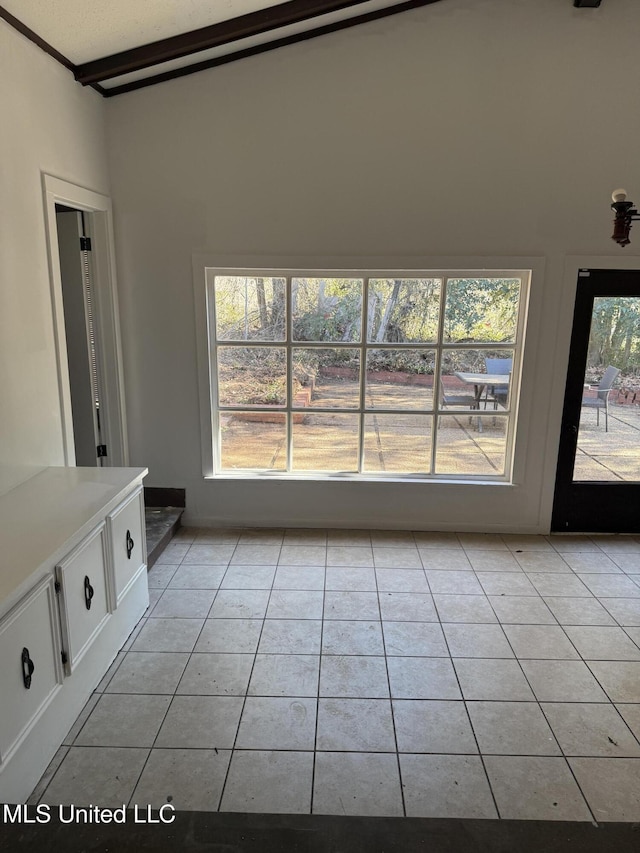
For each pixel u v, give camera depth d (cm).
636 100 311
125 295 344
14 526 201
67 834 141
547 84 310
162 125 323
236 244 336
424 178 323
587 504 367
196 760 190
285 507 373
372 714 212
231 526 375
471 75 311
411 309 349
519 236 329
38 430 257
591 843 141
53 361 269
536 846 140
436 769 188
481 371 357
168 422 362
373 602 288
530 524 370
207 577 311
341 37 309
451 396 361
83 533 204
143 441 366
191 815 148
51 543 188
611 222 325
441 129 318
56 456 273
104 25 251
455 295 346
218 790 179
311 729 205
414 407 363
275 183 327
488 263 332
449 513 371
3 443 230
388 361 357
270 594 295
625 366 348
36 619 178
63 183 276
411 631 264
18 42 238
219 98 318
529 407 352
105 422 354
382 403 363
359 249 334
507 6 303
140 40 272
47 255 263
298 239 333
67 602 197
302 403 365
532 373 347
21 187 241
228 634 260
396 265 334
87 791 178
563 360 344
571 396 351
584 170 320
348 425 367
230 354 359
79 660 207
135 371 355
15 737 167
